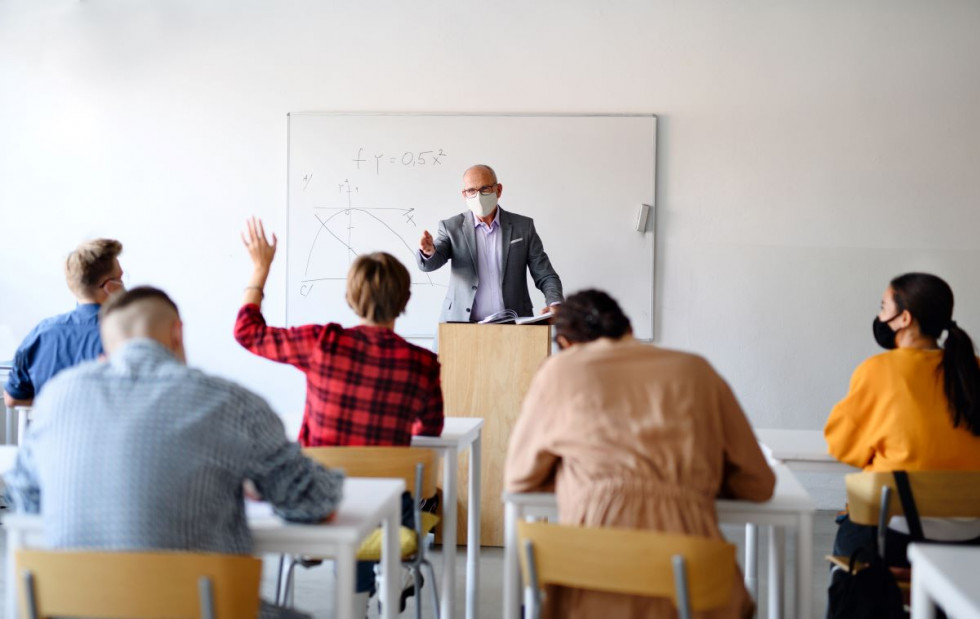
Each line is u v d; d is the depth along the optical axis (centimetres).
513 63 483
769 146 478
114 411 160
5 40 498
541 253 451
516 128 481
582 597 179
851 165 477
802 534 192
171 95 495
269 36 491
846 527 251
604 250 480
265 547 173
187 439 159
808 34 476
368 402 242
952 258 473
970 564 144
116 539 157
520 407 375
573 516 181
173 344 177
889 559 233
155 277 496
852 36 475
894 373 236
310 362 245
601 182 480
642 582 166
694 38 479
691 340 482
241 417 164
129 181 496
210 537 161
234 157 493
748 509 192
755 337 482
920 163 475
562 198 480
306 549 172
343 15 489
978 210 472
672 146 480
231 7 493
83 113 496
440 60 486
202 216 495
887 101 475
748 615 184
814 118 477
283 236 491
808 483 491
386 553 204
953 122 473
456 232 444
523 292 448
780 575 222
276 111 492
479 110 484
